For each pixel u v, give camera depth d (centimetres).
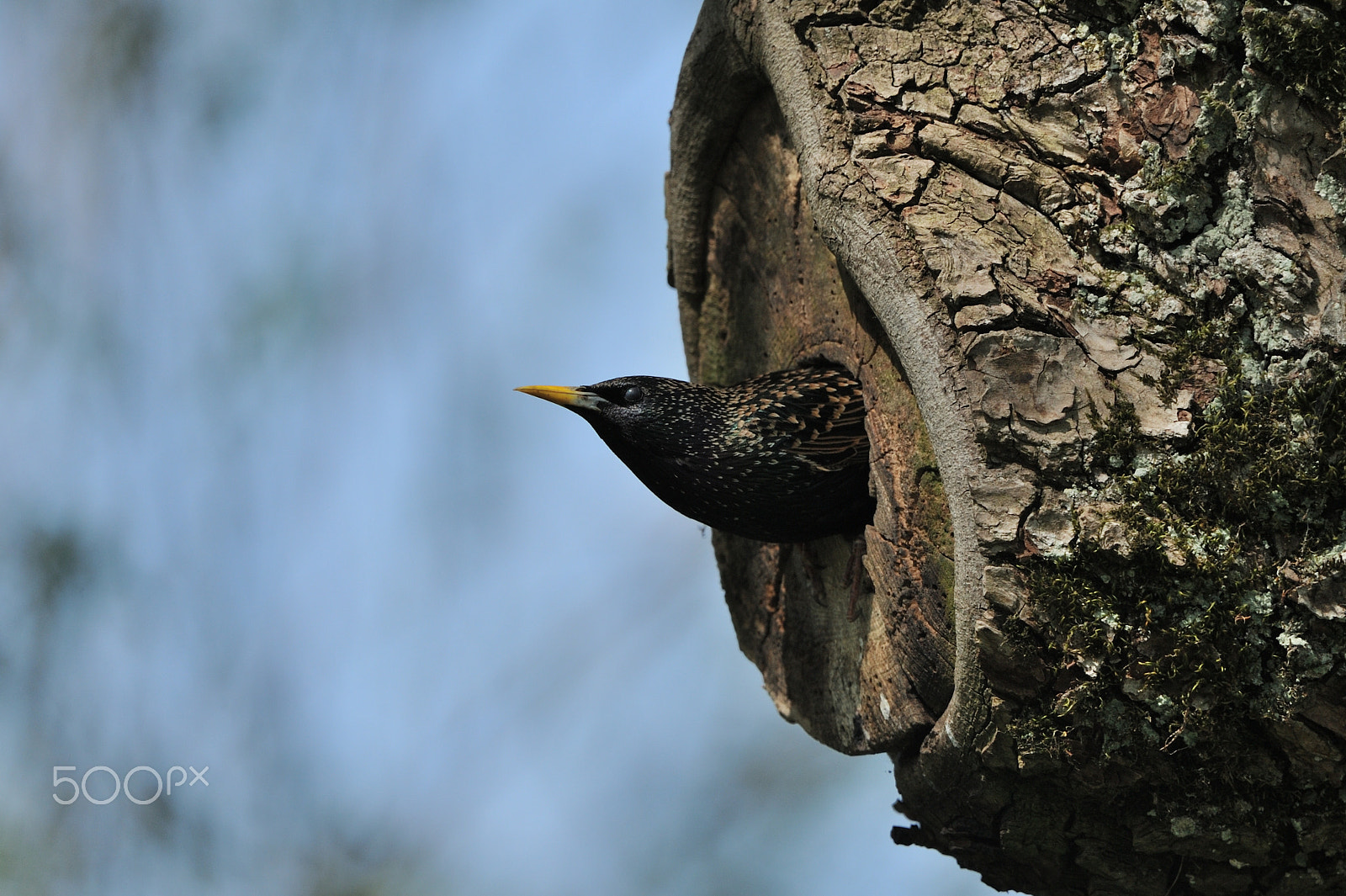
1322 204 577
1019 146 647
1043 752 594
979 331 593
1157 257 607
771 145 869
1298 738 568
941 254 612
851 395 810
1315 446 559
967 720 618
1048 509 572
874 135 665
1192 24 606
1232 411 572
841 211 654
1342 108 571
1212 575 557
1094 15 662
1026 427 577
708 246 981
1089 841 638
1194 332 587
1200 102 607
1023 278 606
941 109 664
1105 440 573
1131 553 558
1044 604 571
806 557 883
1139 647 564
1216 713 568
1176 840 616
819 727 882
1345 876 614
